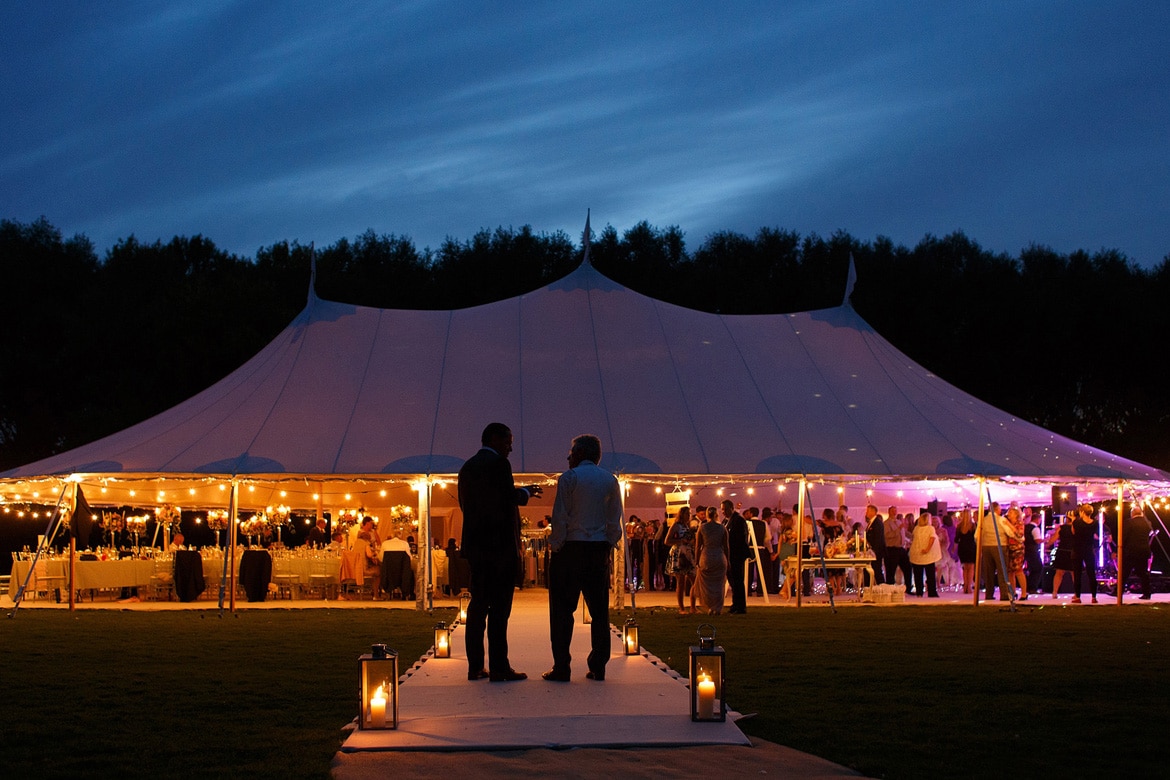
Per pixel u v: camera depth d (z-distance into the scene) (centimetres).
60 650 984
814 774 488
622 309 1862
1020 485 1784
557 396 1662
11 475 1546
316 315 1850
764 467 1548
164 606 1620
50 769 504
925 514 1812
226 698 703
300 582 1794
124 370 3300
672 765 503
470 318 1861
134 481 1566
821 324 1931
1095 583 1677
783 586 1847
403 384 1688
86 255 3694
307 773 493
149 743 561
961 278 3447
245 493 2145
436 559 1842
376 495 2327
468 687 721
